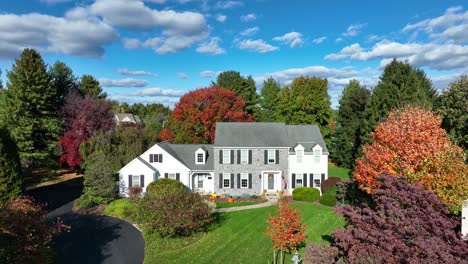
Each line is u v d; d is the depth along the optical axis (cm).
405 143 2212
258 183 3831
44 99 4738
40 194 3891
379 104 4141
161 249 2333
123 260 2166
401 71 4044
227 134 3944
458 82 3041
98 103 4859
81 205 3234
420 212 1432
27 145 4481
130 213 3036
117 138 4516
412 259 1199
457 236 1354
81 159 4478
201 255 2228
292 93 6303
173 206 2522
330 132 6494
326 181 3731
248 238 2447
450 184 1770
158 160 3784
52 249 2283
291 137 4059
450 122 3012
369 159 2347
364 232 1434
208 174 3931
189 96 5031
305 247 2220
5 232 1509
